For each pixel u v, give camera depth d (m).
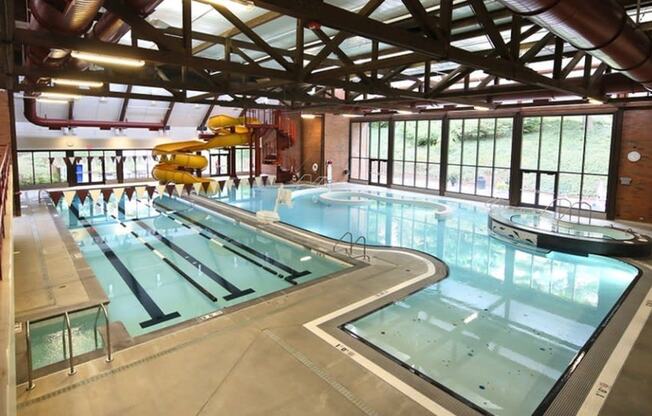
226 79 7.45
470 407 3.24
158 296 6.21
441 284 6.25
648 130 9.83
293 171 18.19
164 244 8.95
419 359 4.20
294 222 10.95
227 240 9.30
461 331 4.84
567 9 2.55
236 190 15.65
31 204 11.32
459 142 14.30
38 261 6.61
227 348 4.01
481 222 11.06
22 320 4.51
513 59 4.56
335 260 7.46
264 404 3.20
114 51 3.81
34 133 13.53
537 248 8.39
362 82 6.75
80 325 4.93
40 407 3.10
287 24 6.18
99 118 14.66
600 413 3.21
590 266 7.49
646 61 3.75
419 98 7.44
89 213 12.00
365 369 3.71
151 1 3.43
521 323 5.11
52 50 4.34
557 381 3.73
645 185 9.99
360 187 16.94
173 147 10.19
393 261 7.12
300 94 9.65
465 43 7.19
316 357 3.88
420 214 12.14
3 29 3.13
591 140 10.95
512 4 2.48
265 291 6.42
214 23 6.16
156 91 14.24
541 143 12.00
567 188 11.59
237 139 10.84
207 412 3.10
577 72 9.34
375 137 17.31
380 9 5.48
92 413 3.06
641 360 3.99
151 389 3.35
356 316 4.87
